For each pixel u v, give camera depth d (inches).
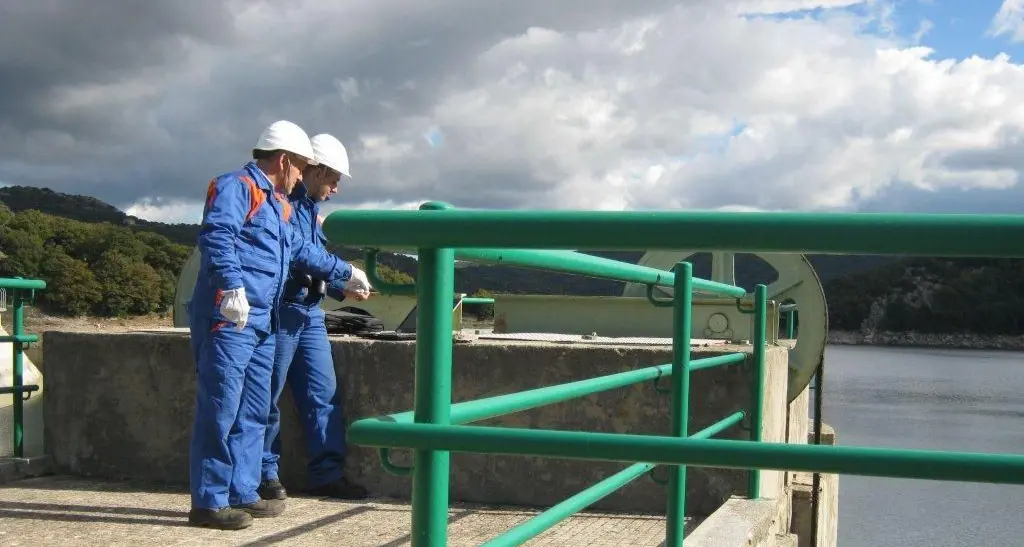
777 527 197.6
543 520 90.5
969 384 3511.3
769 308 299.7
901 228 53.1
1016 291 7003.0
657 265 393.7
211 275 158.9
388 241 63.2
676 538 140.6
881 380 3656.5
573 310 326.6
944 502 1672.0
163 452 216.8
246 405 175.2
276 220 170.9
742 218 55.7
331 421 202.5
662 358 193.8
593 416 197.0
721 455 58.3
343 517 181.8
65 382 223.6
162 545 155.4
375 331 260.7
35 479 217.0
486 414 75.3
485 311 382.9
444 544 65.1
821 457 57.1
